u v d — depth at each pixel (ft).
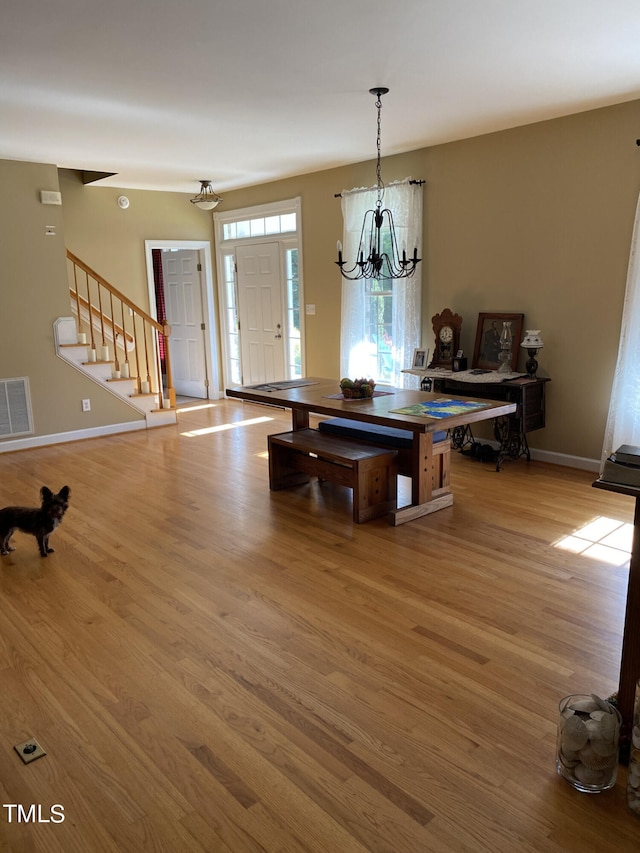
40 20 9.29
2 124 14.87
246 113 14.42
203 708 7.30
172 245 25.93
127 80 12.02
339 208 21.47
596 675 7.76
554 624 8.95
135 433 21.50
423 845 5.46
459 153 17.76
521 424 16.08
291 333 24.73
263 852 5.42
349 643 8.56
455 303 18.67
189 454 18.58
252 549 11.67
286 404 14.06
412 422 11.67
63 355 20.10
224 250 26.73
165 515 13.52
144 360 25.84
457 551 11.44
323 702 7.36
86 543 12.12
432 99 13.69
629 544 11.64
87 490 15.34
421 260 18.02
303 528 12.65
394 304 19.89
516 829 5.61
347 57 11.10
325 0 8.84
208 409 25.58
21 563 11.28
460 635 8.71
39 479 16.35
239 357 27.40
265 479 15.96
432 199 18.74
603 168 14.87
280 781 6.19
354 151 18.81
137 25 9.55
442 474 13.65
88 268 20.75
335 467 13.52
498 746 6.61
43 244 19.42
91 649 8.55
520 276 16.96
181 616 9.36
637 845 5.43
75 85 12.23
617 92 13.42
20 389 19.44
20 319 19.24
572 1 8.99
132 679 7.87
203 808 5.89
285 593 9.98
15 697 7.57
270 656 8.30
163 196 25.45
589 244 15.42
